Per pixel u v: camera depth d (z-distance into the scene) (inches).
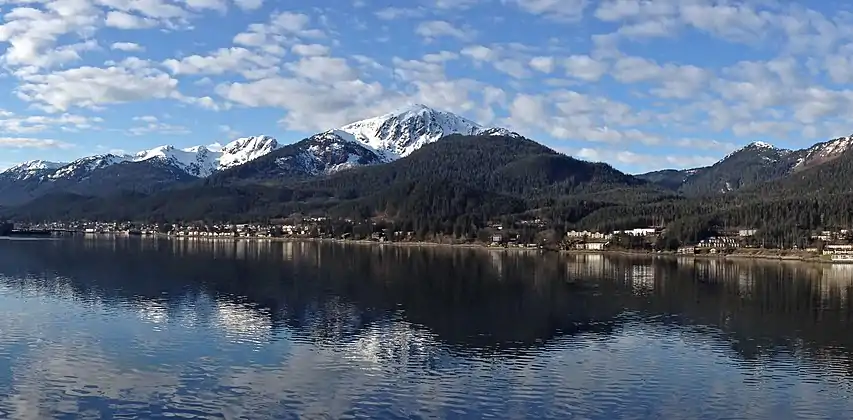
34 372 3385.8
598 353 3909.9
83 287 6171.3
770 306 5669.3
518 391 3221.0
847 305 5762.8
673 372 3545.8
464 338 4249.5
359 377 3393.2
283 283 6771.7
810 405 3105.3
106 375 3358.8
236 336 4173.2
